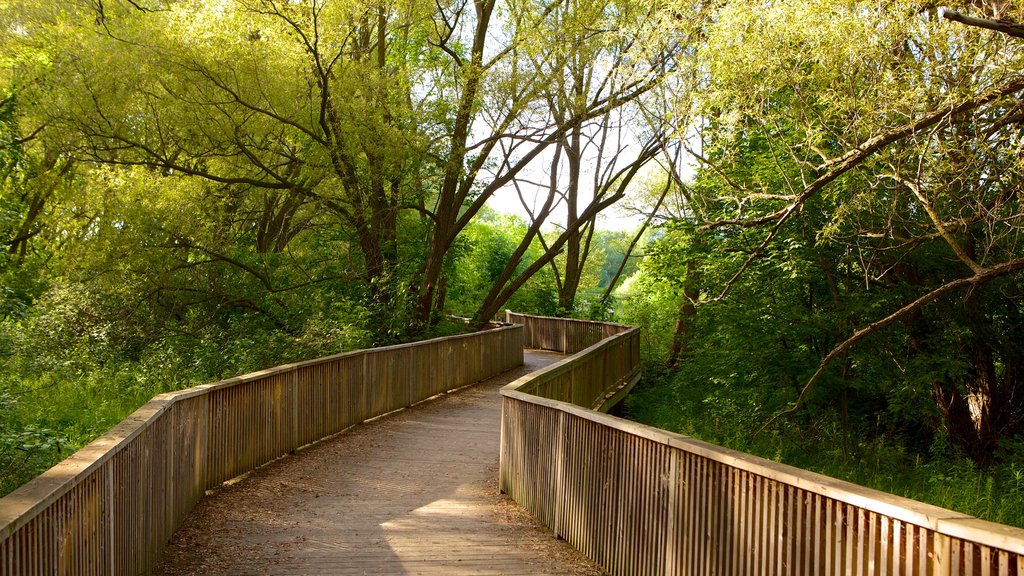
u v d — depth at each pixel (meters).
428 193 18.59
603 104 16.03
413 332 17.69
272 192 17.75
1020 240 8.52
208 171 15.70
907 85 6.35
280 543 5.26
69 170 15.59
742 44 6.69
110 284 14.31
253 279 15.92
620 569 4.76
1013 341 9.88
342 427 10.40
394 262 17.89
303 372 9.09
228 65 13.23
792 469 3.17
